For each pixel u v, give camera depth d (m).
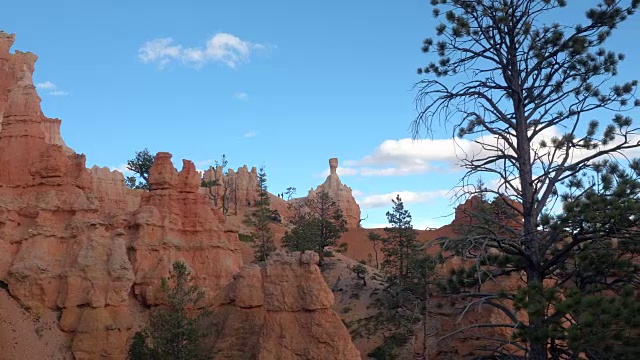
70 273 39.34
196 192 55.88
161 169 54.41
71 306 38.75
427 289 32.41
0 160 43.97
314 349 32.12
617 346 17.61
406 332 52.97
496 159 22.22
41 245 40.47
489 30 22.89
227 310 38.91
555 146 21.47
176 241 50.19
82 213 42.50
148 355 36.56
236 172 139.12
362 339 59.25
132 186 113.94
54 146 44.41
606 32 22.08
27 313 38.38
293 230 91.25
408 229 75.38
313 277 33.16
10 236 41.03
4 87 74.06
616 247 20.30
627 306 17.55
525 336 18.06
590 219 18.48
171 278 42.03
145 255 47.69
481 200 23.92
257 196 138.38
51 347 37.00
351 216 154.25
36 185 43.41
